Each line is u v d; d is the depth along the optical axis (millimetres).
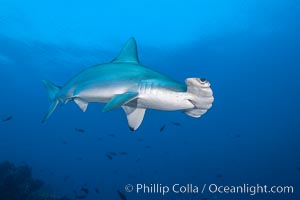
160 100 4910
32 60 43938
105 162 83875
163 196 35688
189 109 5031
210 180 54375
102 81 5613
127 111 5711
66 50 39531
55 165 69250
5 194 12109
